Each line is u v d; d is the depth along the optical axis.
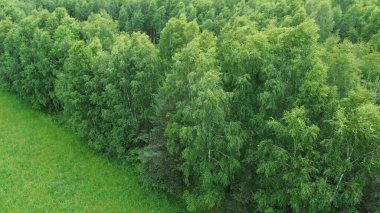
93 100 34.38
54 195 32.94
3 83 50.59
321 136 23.42
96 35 42.81
